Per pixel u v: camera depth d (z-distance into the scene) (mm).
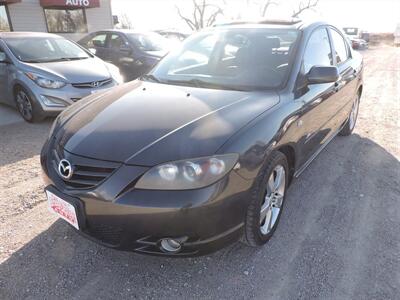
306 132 3029
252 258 2535
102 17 17156
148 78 3406
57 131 2605
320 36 3662
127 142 2180
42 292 2227
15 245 2656
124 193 2027
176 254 2131
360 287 2271
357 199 3373
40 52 6379
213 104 2547
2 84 6328
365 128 5699
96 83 5918
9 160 4301
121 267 2445
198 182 2000
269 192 2578
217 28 3707
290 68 2975
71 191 2180
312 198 3381
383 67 15344
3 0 13016
